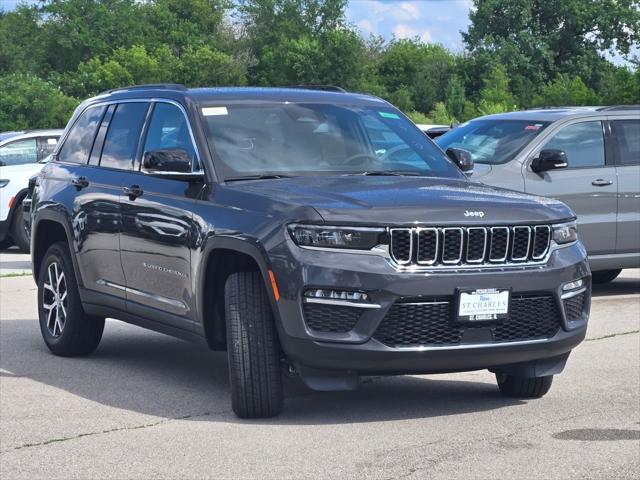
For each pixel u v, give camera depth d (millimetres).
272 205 6180
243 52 116000
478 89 104750
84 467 5395
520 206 6309
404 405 6758
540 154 11523
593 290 12711
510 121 12289
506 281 6090
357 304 5867
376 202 6086
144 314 7438
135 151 7777
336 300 5879
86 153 8484
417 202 6121
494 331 6121
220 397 7031
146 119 7793
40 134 18375
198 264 6648
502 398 6988
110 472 5297
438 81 114375
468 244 6039
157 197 7227
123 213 7602
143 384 7480
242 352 6160
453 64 114000
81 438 5969
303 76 111500
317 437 5914
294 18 120688
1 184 17500
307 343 5898
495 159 11734
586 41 104312
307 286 5879
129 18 109438
